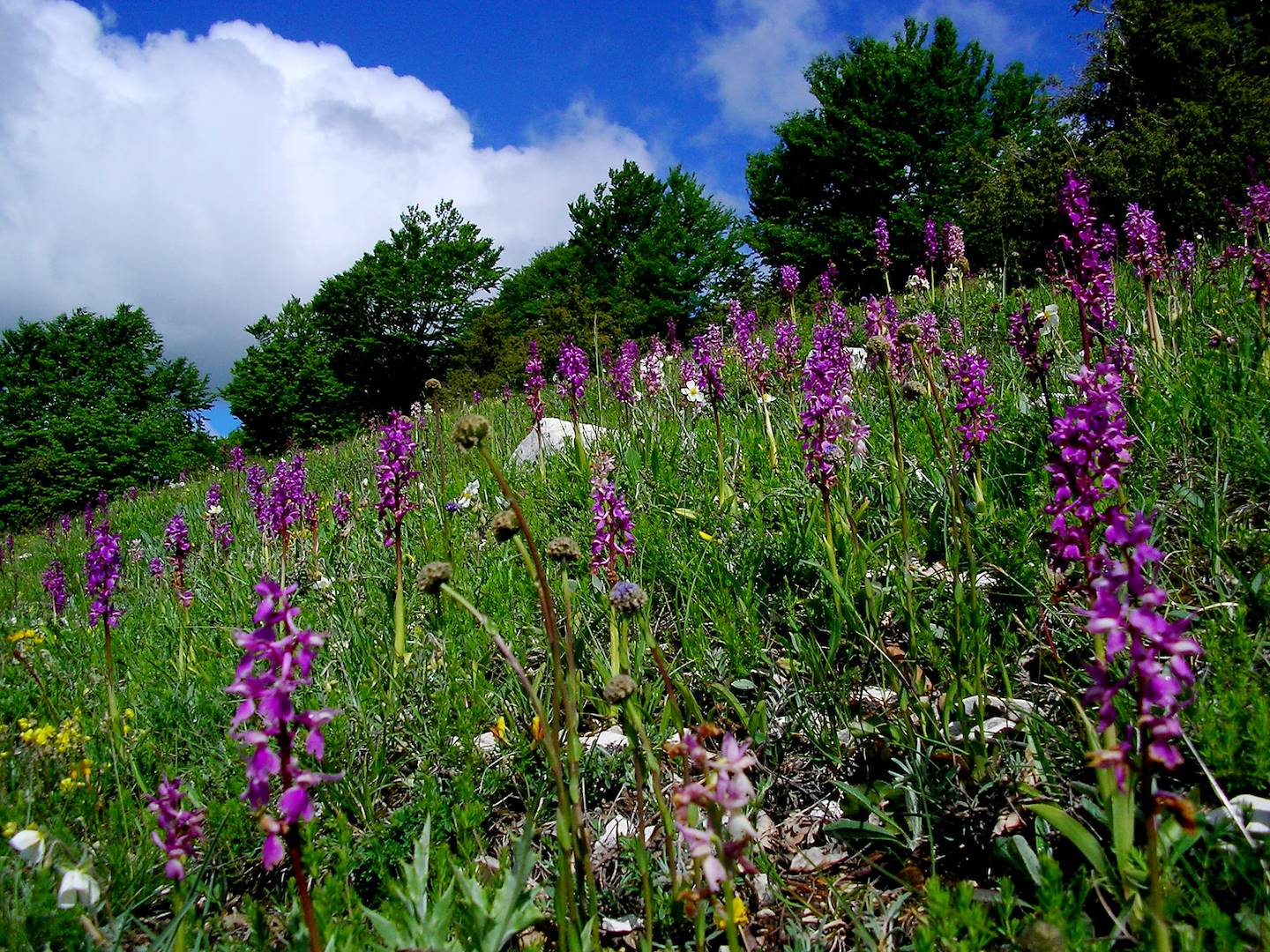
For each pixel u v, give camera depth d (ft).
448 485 23.24
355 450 40.91
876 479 13.94
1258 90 64.18
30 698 13.82
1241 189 59.52
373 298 155.02
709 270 147.84
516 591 14.10
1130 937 5.56
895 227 109.60
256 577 18.52
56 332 154.71
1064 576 9.00
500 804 9.46
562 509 18.47
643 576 12.90
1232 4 74.08
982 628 9.01
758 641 10.76
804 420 10.27
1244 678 7.09
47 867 7.70
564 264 159.12
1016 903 6.43
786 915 7.09
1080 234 13.01
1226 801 5.97
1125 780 5.59
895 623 10.94
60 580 21.25
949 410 15.83
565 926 5.89
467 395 87.30
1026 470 13.23
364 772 9.67
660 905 7.25
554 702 6.50
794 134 118.42
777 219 124.98
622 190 158.40
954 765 7.79
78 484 128.98
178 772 10.72
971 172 74.38
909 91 113.29
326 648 13.10
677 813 5.95
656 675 10.93
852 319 36.88
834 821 8.21
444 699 10.85
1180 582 9.71
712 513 15.14
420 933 6.00
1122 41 70.79
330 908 6.55
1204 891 5.37
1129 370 13.17
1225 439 11.51
